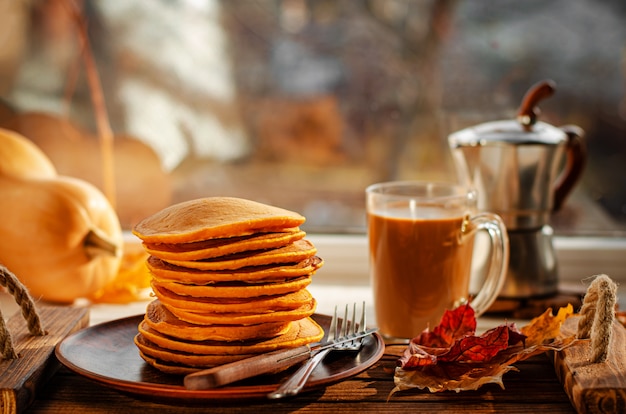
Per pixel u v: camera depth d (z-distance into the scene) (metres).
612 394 0.63
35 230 0.86
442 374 0.68
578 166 0.88
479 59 1.08
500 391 0.67
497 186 0.86
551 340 0.72
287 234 0.65
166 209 0.68
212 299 0.64
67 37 1.07
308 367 0.64
